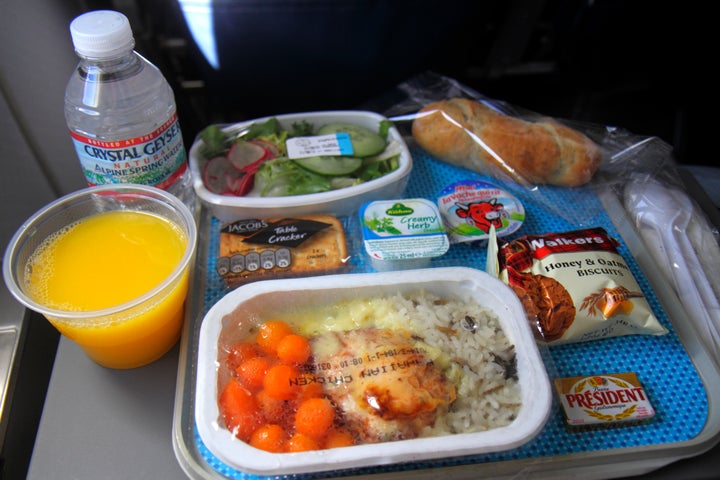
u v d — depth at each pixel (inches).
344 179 39.8
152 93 34.0
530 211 40.4
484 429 26.6
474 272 31.4
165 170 34.3
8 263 28.0
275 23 49.8
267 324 29.5
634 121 62.2
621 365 32.1
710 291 35.3
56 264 30.5
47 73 35.6
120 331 28.1
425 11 51.2
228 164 39.9
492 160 41.1
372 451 24.4
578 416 29.5
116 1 50.5
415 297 31.4
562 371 31.7
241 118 60.7
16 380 34.8
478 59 65.5
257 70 54.9
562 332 31.9
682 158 60.2
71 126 32.2
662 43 57.3
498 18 59.6
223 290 34.7
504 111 44.9
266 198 37.5
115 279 29.9
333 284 30.5
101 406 30.5
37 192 41.0
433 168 43.4
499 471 27.4
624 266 33.9
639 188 40.8
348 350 28.0
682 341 33.4
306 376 27.0
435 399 26.4
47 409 30.3
